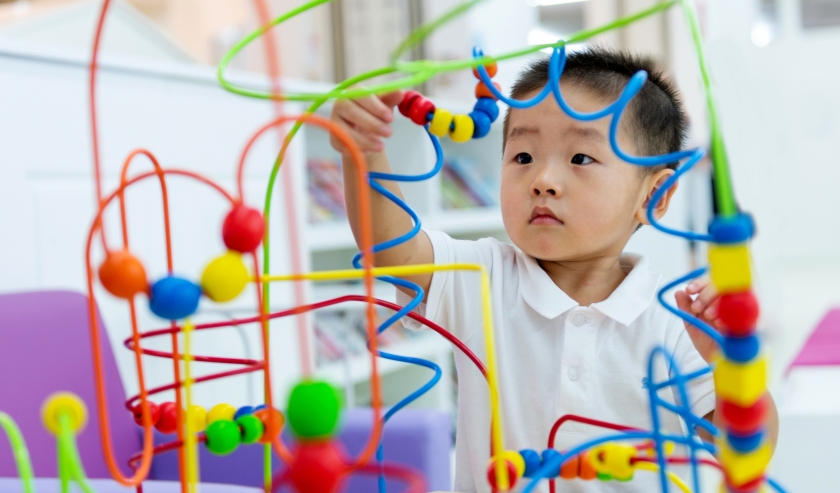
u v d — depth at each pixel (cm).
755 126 277
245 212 43
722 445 40
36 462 95
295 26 310
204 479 102
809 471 114
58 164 131
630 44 397
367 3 312
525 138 84
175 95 156
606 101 85
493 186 318
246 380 165
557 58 51
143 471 43
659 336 88
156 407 55
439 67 50
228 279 42
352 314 198
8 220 122
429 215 249
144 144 148
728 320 36
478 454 90
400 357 62
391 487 95
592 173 82
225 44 331
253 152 175
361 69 312
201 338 155
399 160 250
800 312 389
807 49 573
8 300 100
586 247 83
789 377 144
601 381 87
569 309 89
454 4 315
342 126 68
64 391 100
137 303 144
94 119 42
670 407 50
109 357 109
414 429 94
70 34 182
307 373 37
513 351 91
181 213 156
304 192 183
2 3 268
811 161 575
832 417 113
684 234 49
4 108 123
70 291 108
